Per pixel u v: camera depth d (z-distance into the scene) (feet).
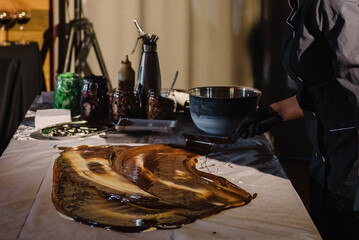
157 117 7.83
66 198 5.42
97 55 13.23
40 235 4.86
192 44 13.50
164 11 13.20
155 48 8.15
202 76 13.74
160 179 5.86
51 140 7.05
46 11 12.93
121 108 7.84
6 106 10.64
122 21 13.10
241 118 6.97
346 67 5.78
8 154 6.52
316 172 7.06
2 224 5.03
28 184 5.74
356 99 5.79
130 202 5.36
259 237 4.86
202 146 6.78
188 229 4.97
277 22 13.35
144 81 8.12
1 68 10.55
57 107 8.29
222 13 13.39
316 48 6.35
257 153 6.65
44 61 13.23
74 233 4.90
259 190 5.67
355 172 6.59
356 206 6.65
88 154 6.53
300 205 5.39
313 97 6.65
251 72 13.78
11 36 12.98
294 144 13.64
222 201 5.43
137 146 6.83
